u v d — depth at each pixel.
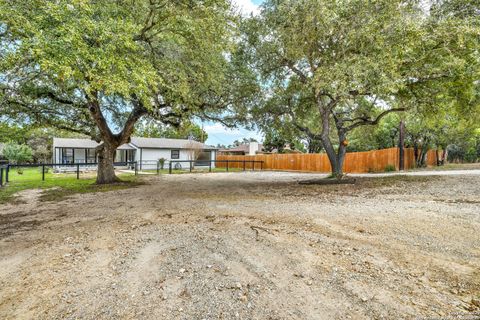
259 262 2.77
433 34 6.73
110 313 1.98
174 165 24.05
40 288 2.37
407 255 2.81
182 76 6.75
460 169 12.96
